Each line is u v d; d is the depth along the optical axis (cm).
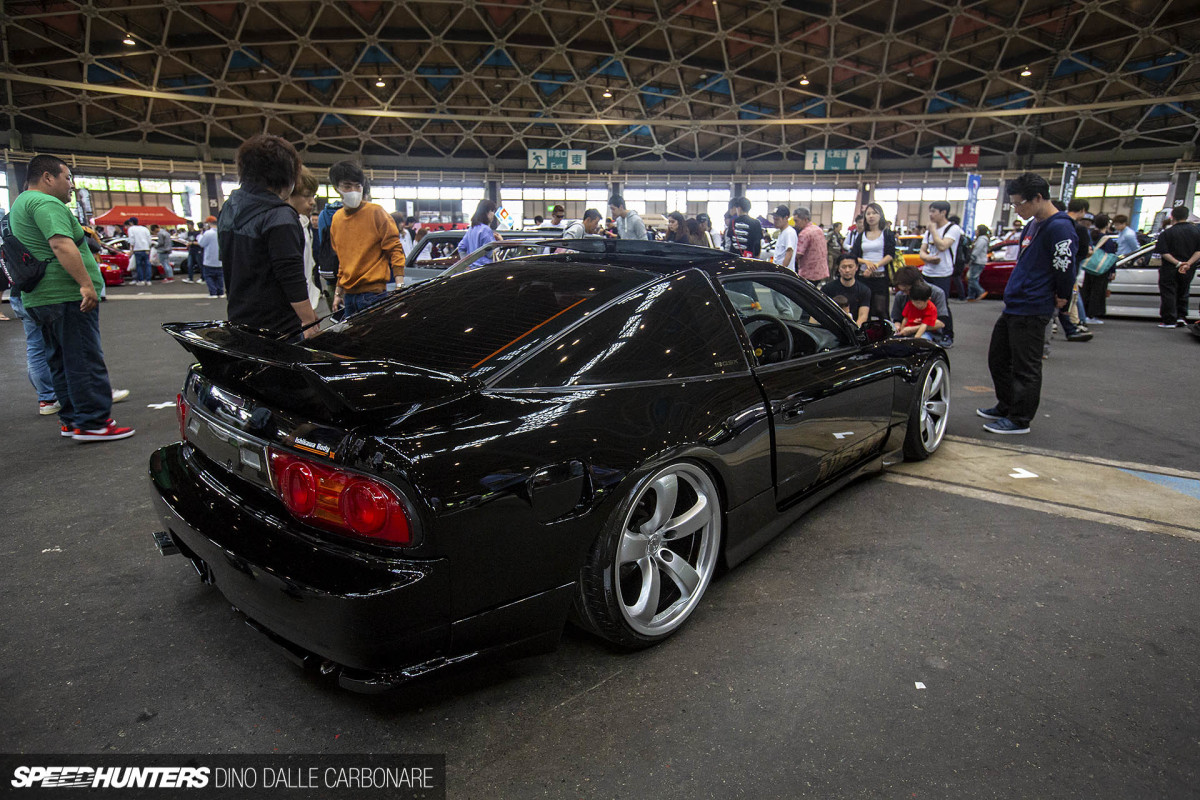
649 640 195
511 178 4709
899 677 183
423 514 142
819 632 205
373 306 236
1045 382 567
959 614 215
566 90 4084
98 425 390
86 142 3628
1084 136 4212
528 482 156
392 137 4438
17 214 350
